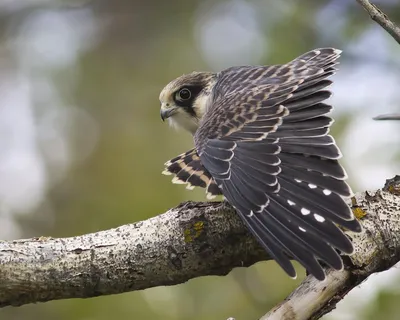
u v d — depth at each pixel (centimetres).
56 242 693
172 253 698
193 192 1315
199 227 696
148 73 1516
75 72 1539
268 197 665
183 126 989
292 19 1290
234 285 1171
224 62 1436
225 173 707
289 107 728
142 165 1384
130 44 1555
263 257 707
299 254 623
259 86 783
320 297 665
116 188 1360
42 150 1452
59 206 1368
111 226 1323
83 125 1477
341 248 613
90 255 690
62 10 1620
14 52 1587
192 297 1171
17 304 698
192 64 1496
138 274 700
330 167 656
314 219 632
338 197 636
